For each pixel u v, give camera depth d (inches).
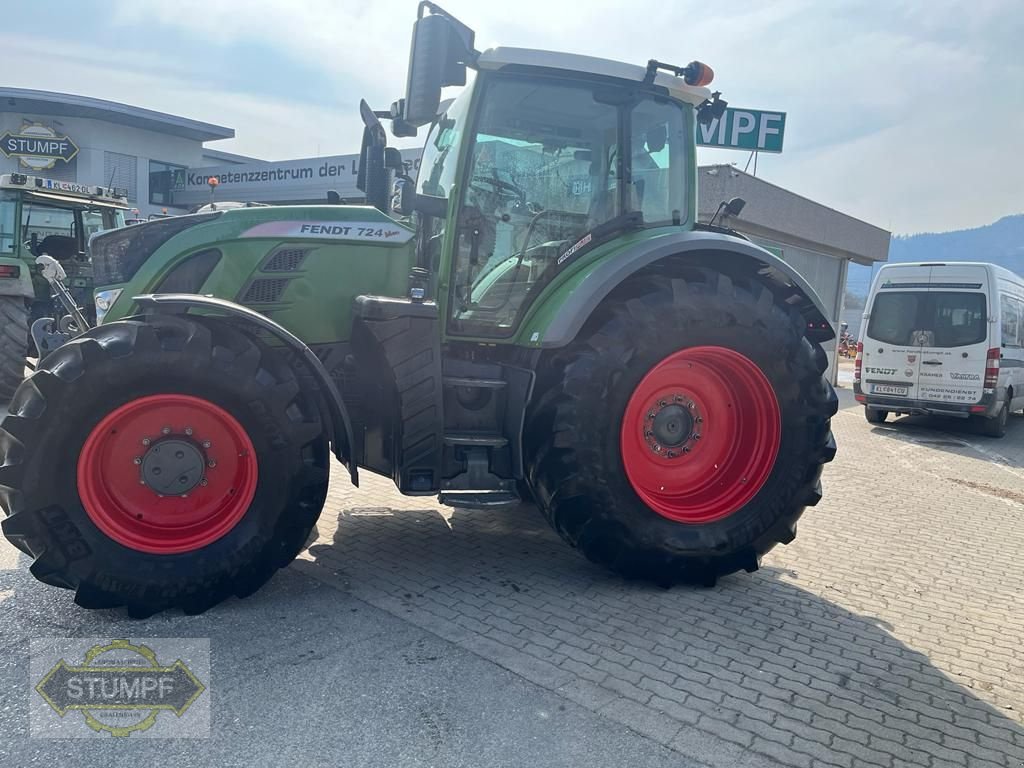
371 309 130.4
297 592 132.2
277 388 122.5
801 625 130.9
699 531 142.6
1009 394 404.2
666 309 136.6
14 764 83.2
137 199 1042.7
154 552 120.0
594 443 132.8
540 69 142.9
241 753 86.3
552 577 146.0
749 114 460.4
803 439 147.3
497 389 143.5
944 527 202.4
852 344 1056.8
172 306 118.7
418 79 125.0
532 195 148.3
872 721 100.2
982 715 103.5
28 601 124.3
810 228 548.7
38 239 364.5
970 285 379.2
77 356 114.3
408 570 145.6
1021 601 148.8
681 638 122.2
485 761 86.7
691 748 91.4
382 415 138.2
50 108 962.1
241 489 125.9
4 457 112.5
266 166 930.7
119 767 83.2
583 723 95.3
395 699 98.7
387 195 181.9
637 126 154.5
